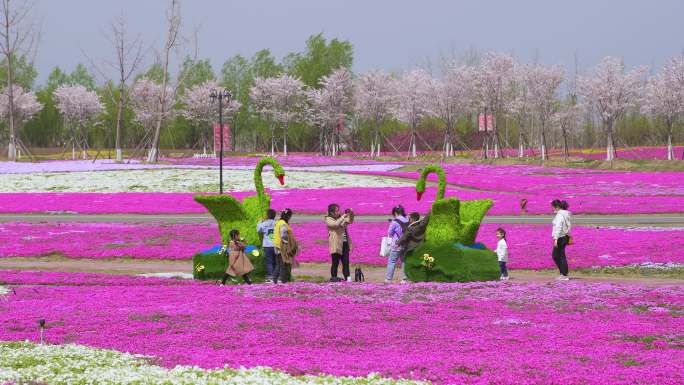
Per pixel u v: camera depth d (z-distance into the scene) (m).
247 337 13.10
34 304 16.89
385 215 43.66
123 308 16.34
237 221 22.62
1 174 71.38
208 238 32.59
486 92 110.88
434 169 23.23
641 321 14.45
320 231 34.56
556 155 109.31
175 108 138.62
